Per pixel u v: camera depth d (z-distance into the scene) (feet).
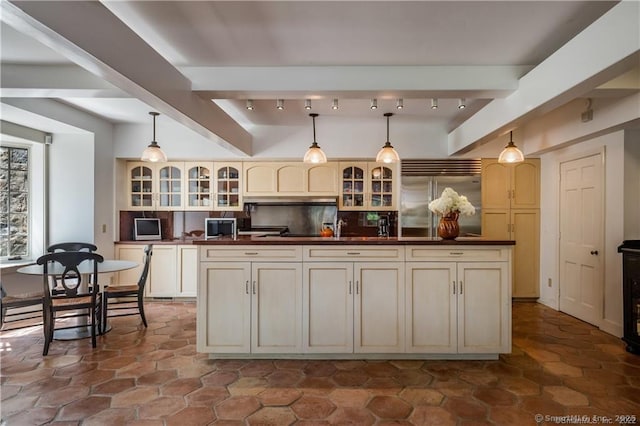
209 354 10.16
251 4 6.70
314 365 9.61
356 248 9.86
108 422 6.98
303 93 9.89
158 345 11.02
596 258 12.88
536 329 12.64
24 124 13.38
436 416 7.24
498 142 16.53
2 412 7.28
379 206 17.63
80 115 14.23
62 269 11.34
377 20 7.28
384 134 16.49
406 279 9.83
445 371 9.23
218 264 9.90
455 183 16.55
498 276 9.86
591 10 6.90
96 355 10.21
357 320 9.86
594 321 12.97
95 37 6.04
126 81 7.07
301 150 16.63
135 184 17.69
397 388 8.36
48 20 5.18
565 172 14.75
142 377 8.87
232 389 8.30
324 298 9.89
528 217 16.67
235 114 14.66
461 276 9.84
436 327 9.86
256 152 16.67
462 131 14.51
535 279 16.70
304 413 7.34
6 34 7.59
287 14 7.06
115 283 16.63
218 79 9.67
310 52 8.79
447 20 7.29
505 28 7.63
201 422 7.02
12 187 14.34
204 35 7.94
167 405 7.61
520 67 9.61
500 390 8.24
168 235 18.44
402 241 9.82
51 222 15.02
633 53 6.09
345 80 9.65
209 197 17.67
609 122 11.14
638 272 10.27
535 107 8.90
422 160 16.66
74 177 15.07
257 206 18.93
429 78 9.63
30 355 10.17
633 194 11.68
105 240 15.89
